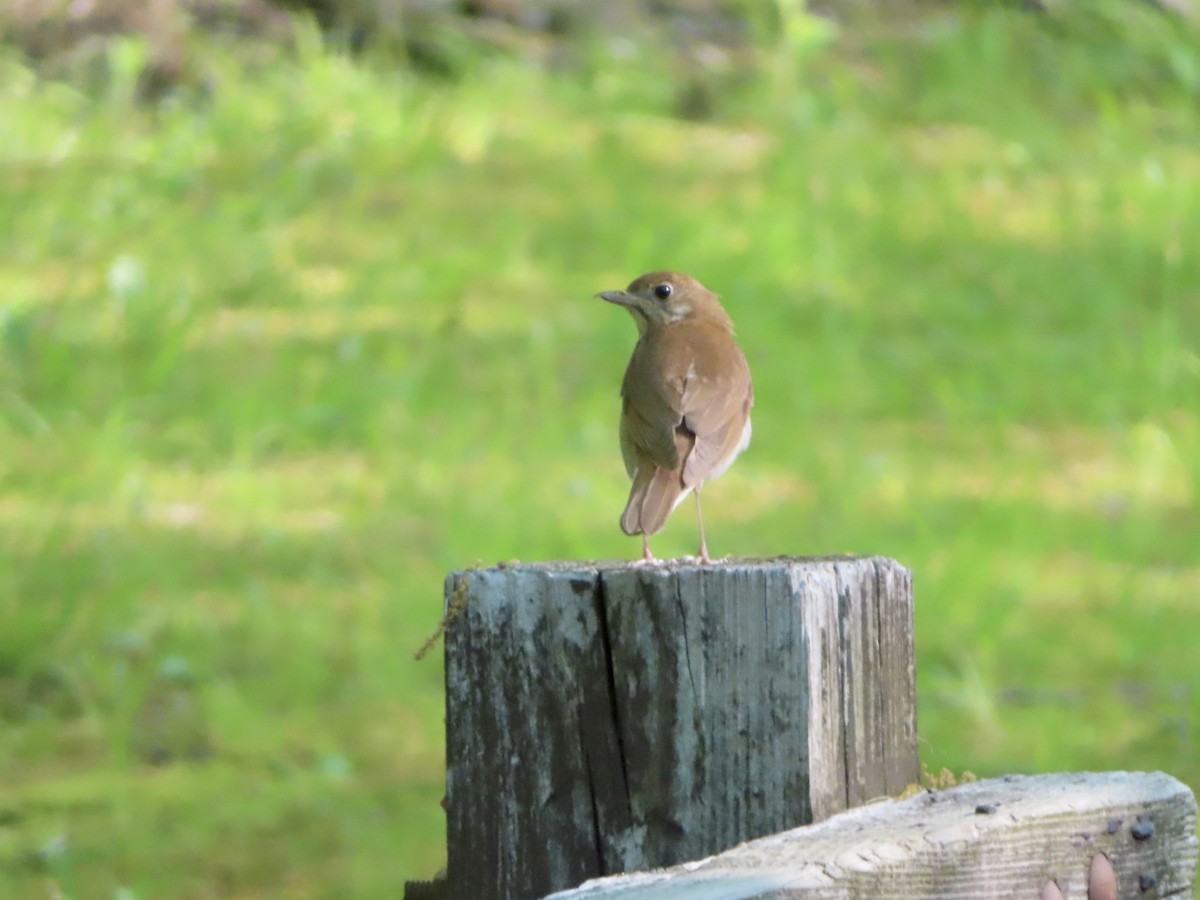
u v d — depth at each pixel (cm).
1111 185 2336
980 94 2580
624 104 2600
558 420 1655
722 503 1458
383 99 2545
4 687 1167
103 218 2189
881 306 1975
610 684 476
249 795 1017
